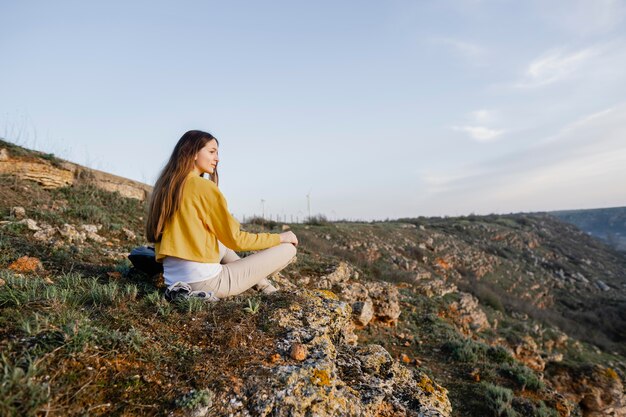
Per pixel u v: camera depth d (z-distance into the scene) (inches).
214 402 74.1
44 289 103.3
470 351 294.5
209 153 117.4
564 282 1395.2
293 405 75.3
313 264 356.8
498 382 260.5
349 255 621.3
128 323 94.3
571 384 385.1
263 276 121.4
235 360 86.6
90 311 96.7
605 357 724.7
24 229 198.4
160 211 109.5
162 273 136.6
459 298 531.2
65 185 349.4
